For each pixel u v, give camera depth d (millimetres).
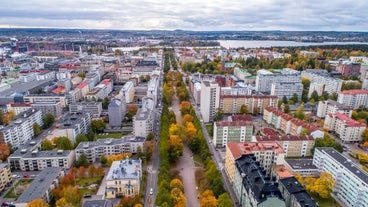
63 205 199125
